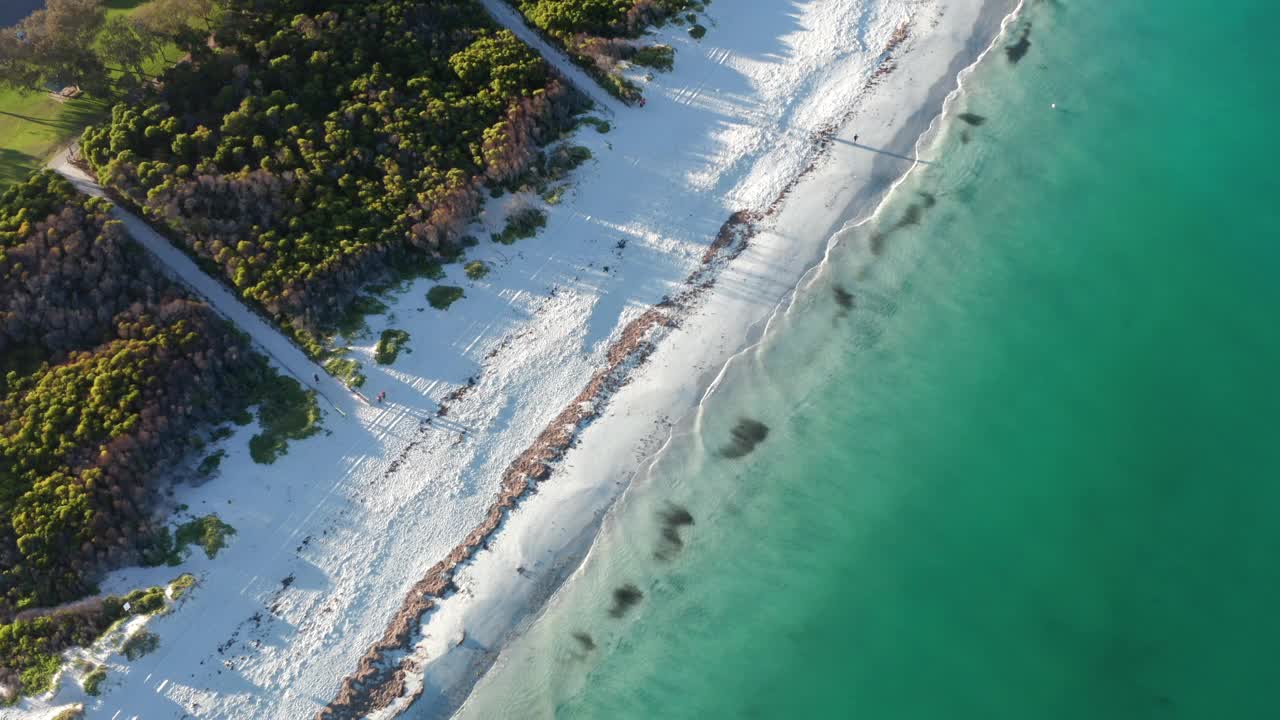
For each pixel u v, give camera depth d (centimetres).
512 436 5878
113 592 5228
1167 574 5172
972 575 5253
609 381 6072
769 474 5675
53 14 6988
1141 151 6938
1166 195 6681
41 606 5128
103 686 4912
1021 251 6506
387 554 5447
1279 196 6600
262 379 6072
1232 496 5406
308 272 6294
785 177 7038
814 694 4941
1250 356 5906
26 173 6894
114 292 6169
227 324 6222
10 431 5619
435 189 6738
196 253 6481
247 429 5881
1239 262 6312
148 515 5441
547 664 5084
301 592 5291
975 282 6384
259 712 4919
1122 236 6506
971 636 5056
